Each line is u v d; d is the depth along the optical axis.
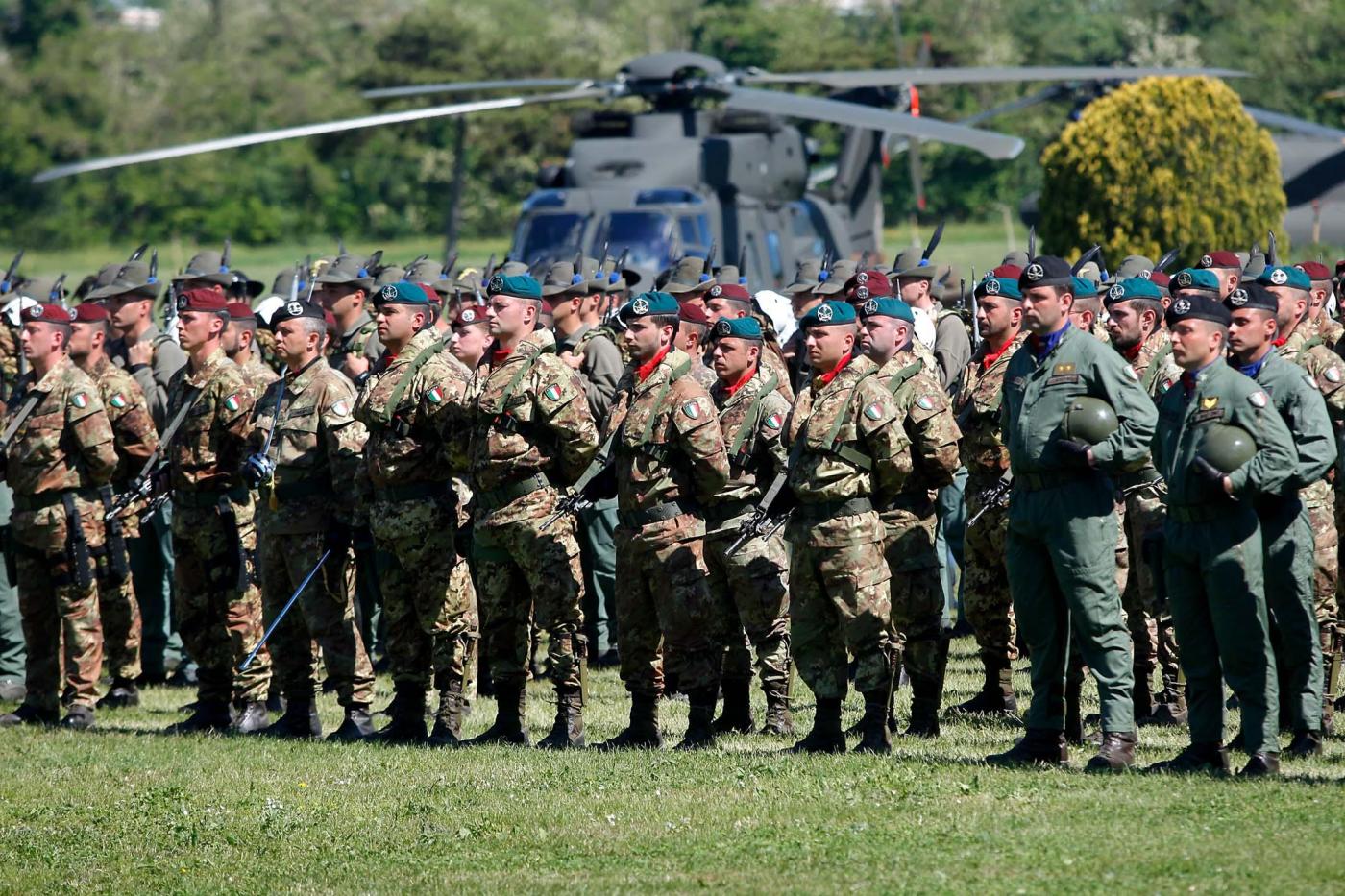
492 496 32.69
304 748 33.59
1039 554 28.19
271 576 35.03
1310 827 23.05
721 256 75.50
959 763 28.64
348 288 38.00
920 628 31.83
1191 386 26.89
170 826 27.44
